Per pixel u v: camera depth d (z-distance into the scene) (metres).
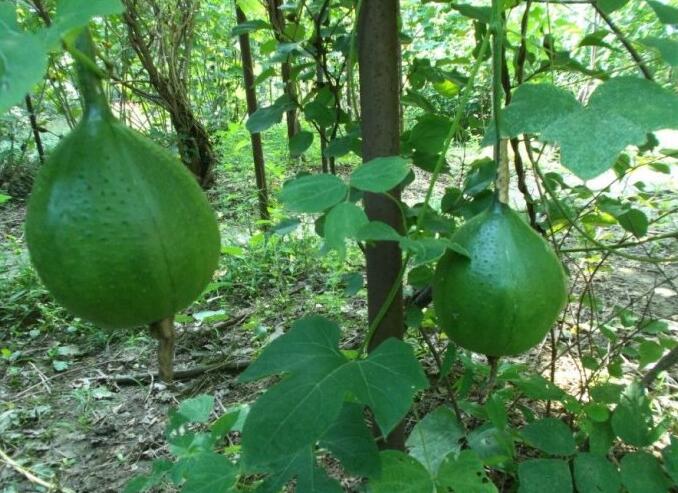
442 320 1.28
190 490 1.35
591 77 1.92
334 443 1.34
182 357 3.71
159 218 0.91
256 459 1.03
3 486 2.62
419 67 2.41
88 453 2.86
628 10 2.87
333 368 1.13
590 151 0.92
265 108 2.32
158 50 6.20
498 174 1.23
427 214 1.90
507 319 1.18
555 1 1.86
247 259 4.64
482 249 1.20
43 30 0.70
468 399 2.75
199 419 1.68
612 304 3.84
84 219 0.88
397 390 1.09
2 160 7.17
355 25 1.66
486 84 3.06
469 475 1.38
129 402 3.25
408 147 2.03
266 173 6.50
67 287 0.90
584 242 2.60
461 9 1.87
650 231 4.53
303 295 4.32
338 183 1.08
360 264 4.58
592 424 1.87
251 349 3.71
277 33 2.60
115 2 0.71
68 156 0.91
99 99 0.93
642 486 1.71
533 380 2.01
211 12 6.96
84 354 3.79
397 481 1.36
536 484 1.68
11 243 5.36
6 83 0.62
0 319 4.10
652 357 2.29
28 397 3.30
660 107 0.94
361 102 1.53
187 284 0.96
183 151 6.81
